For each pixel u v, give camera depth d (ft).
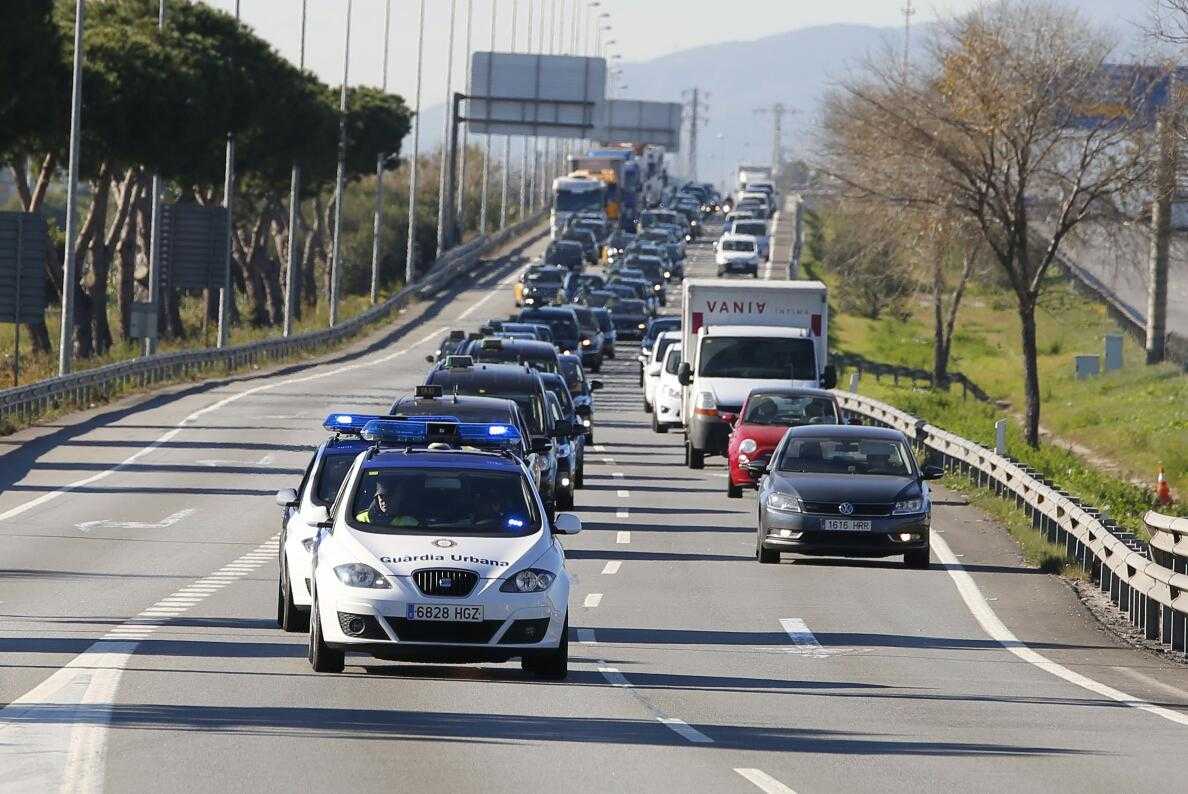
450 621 146.10
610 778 109.81
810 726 134.92
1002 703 150.82
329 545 150.82
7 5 464.24
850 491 242.58
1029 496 281.95
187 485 318.45
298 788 104.53
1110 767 119.14
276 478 332.80
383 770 110.63
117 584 207.62
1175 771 118.11
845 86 522.47
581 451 333.62
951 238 532.73
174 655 160.04
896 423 416.05
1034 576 242.78
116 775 107.76
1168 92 455.22
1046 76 451.53
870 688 157.38
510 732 126.41
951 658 178.60
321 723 127.85
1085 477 365.40
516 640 147.43
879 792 107.86
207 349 605.73
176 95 574.97
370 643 145.89
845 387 627.05
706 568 240.32
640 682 155.53
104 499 295.89
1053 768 118.32
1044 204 489.26
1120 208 479.82
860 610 209.46
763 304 398.83
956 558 257.96
